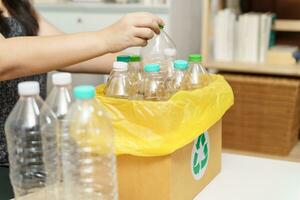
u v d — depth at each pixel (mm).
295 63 2617
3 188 1197
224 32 2684
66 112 903
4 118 1396
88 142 886
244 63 2646
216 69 2686
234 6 2926
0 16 1414
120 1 2730
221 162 1264
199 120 1023
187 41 2842
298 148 2699
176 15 2611
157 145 930
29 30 1493
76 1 2832
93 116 878
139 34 1045
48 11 2850
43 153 958
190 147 1034
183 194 1024
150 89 994
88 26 2766
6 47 1049
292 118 2553
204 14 2609
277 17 2949
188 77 1111
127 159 978
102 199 917
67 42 1054
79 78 2285
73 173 906
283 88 2523
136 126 951
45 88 1534
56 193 949
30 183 993
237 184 1156
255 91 2598
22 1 1502
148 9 2566
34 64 1062
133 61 1108
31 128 946
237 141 2727
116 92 1012
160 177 964
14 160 990
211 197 1086
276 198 1076
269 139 2641
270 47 2750
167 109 928
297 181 1170
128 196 1000
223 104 1146
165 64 1155
